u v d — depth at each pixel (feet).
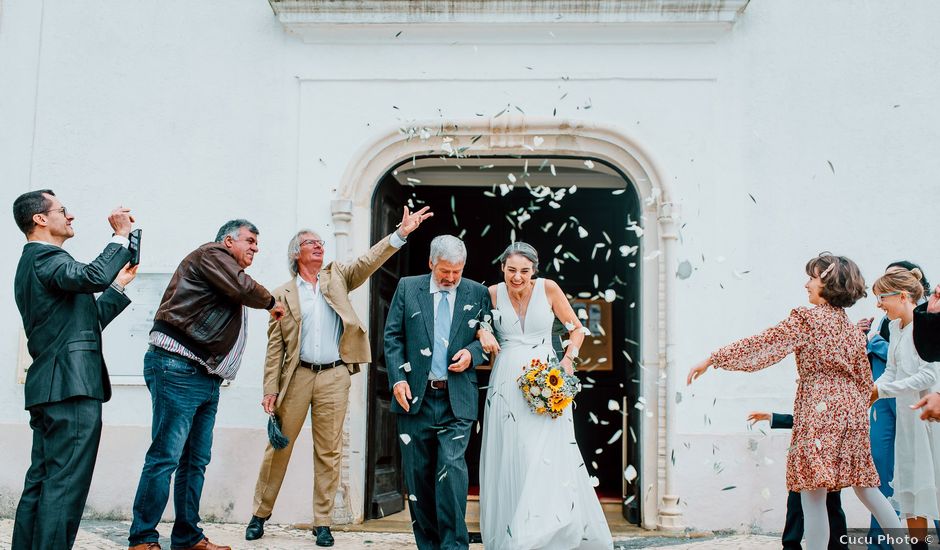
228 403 19.22
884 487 14.90
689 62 19.74
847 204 19.34
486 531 15.07
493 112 19.84
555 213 26.35
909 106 19.48
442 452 14.66
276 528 18.44
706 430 18.86
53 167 20.16
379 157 20.08
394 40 20.07
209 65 20.24
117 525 18.29
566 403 14.65
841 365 13.25
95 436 13.38
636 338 19.97
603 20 19.56
